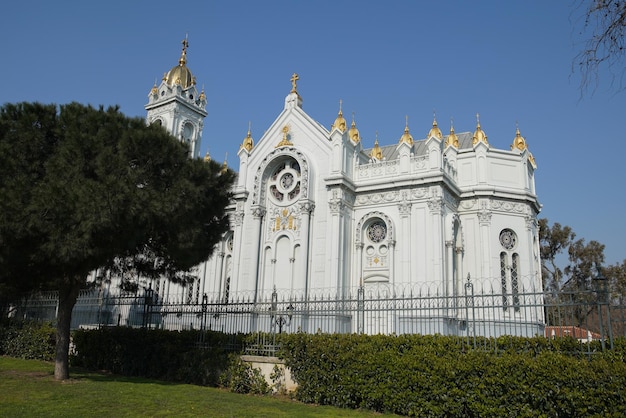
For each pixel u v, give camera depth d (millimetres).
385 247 35281
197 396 17062
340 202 34969
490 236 37250
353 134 38906
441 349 15469
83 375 21594
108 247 18406
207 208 21094
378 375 16078
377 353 16406
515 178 39156
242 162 40375
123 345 23609
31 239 16844
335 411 15656
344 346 17188
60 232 16344
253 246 37344
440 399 14695
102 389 17469
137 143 17844
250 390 19078
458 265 36812
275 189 38250
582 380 12586
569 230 56750
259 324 24828
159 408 14609
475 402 14055
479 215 37625
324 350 17500
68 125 18328
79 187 16438
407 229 34375
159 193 17750
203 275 42531
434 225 33562
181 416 13672
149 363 22562
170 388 18688
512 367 13734
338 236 34406
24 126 17625
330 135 36750
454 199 37625
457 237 37531
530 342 14703
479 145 39094
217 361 20344
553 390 12898
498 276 36562
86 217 16078
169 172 18828
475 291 36094
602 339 13570
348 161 36906
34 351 26734
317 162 36906
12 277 19391
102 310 30047
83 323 30938
